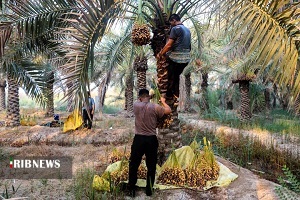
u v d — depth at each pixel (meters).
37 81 9.51
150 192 4.02
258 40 2.84
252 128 10.45
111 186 4.11
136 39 4.27
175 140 5.38
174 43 4.38
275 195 3.87
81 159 6.12
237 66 11.30
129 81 16.92
